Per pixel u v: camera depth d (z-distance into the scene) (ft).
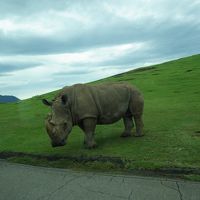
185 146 38.68
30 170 35.70
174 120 55.52
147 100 84.53
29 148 45.52
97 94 42.27
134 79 144.97
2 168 37.40
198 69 149.48
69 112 40.75
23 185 30.14
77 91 41.73
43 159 40.24
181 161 33.73
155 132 47.29
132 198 25.75
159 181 29.48
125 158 35.91
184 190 27.02
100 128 54.34
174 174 31.32
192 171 31.24
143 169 33.04
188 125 50.60
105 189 27.94
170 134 45.16
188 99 79.46
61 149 43.01
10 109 99.50
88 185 29.17
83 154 38.88
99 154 38.32
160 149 38.27
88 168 35.55
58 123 39.55
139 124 45.50
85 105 41.14
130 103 44.88
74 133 52.60
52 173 33.91
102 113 42.45
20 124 67.46
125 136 46.29
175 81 120.78
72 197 26.48
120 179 30.48
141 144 41.19
